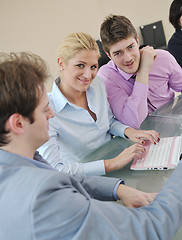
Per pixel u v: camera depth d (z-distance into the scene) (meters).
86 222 0.49
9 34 3.64
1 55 0.59
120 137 1.38
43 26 3.97
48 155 1.15
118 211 0.55
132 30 1.46
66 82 1.26
